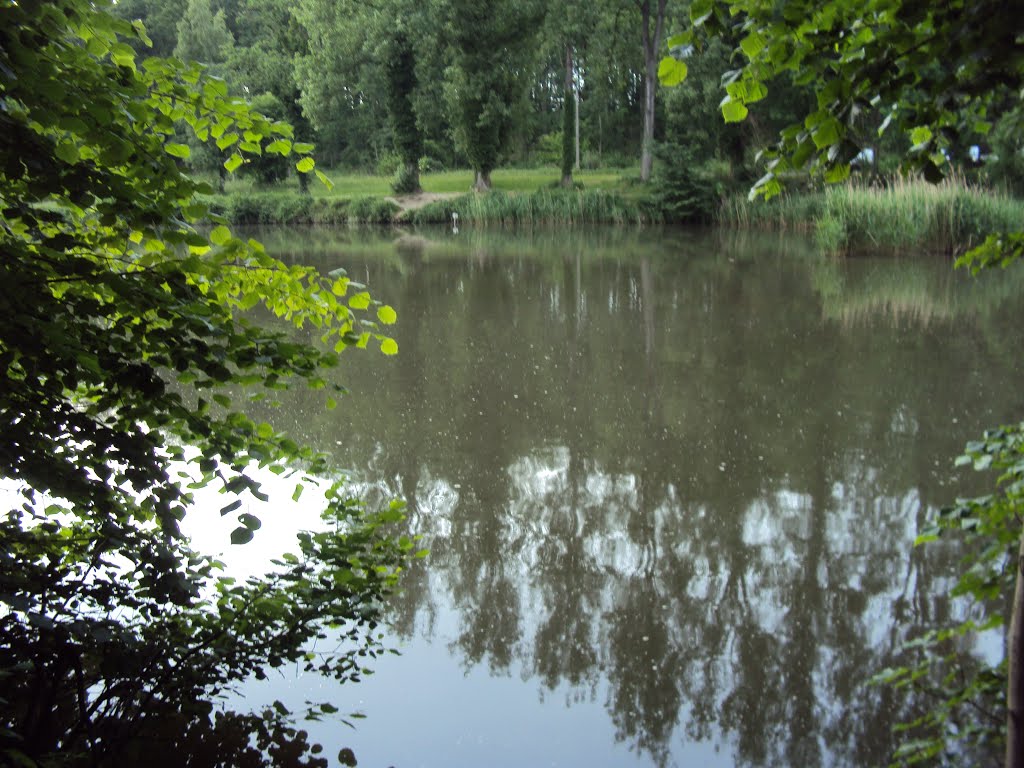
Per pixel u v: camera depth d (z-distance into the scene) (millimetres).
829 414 8836
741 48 2234
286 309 3215
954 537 6008
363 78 41500
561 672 4484
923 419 8633
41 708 3066
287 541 5531
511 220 36031
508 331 13477
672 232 31641
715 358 11438
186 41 46656
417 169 41062
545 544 5992
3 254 2531
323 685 4207
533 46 38656
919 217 21578
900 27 2047
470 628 4887
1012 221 21156
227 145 3041
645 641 4797
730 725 4062
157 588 3084
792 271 19812
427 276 20156
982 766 3609
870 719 4098
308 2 39625
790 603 5172
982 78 2012
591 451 7848
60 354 2434
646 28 38188
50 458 2643
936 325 13422
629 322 14086
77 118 2371
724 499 6742
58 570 3297
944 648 4617
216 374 2639
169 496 2693
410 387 10031
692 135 35375
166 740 3545
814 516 6406
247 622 3588
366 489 6879
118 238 2781
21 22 2318
